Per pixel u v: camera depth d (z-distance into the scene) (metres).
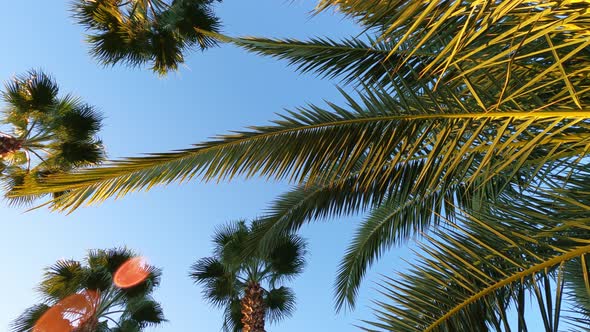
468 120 2.43
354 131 2.86
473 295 2.40
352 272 6.39
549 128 2.12
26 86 9.11
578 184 2.96
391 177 3.61
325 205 4.49
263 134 2.95
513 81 2.73
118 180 2.66
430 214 4.68
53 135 9.66
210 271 11.18
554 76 2.55
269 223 5.73
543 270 2.42
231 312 11.29
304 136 2.95
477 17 1.65
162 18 9.19
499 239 2.72
